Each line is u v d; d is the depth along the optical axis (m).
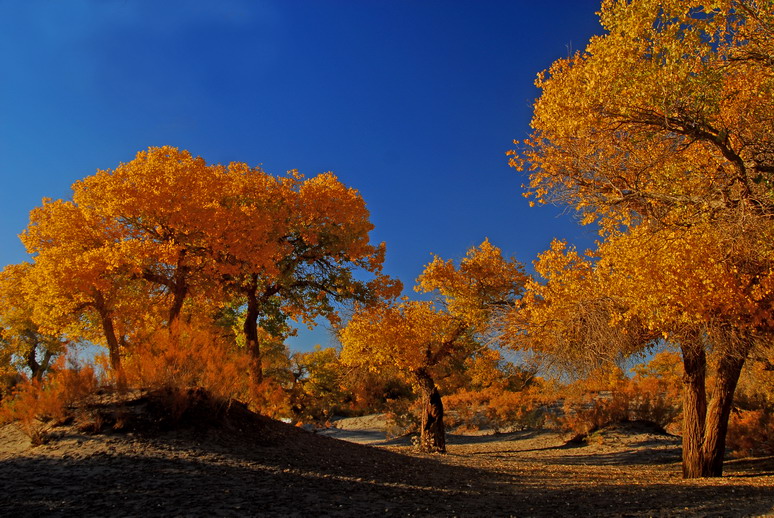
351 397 40.38
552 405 30.80
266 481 6.76
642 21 8.18
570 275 11.48
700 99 8.04
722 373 11.30
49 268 15.95
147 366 9.65
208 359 10.22
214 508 5.17
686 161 10.13
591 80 8.70
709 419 11.34
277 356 33.31
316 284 20.80
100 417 8.55
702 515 5.57
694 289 8.52
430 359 19.45
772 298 8.73
